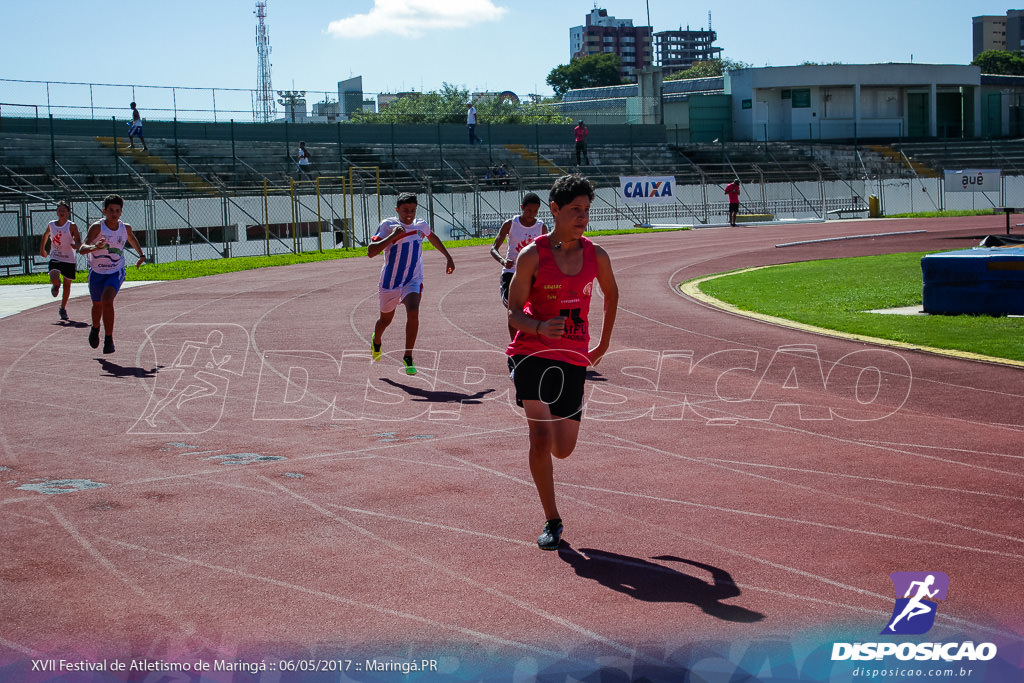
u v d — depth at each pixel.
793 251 26.84
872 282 17.30
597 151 51.62
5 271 26.16
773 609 4.04
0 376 9.69
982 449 6.59
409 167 45.06
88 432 7.33
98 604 4.14
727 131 65.31
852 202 49.62
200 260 27.66
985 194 50.75
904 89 65.12
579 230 4.74
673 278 19.98
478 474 6.10
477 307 15.47
